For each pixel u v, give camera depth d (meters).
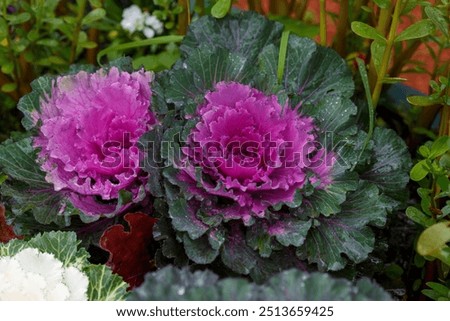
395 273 1.25
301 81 1.20
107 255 1.17
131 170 1.13
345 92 1.19
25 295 0.99
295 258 1.11
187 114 1.11
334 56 1.21
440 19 1.13
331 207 1.09
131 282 1.14
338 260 1.09
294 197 1.08
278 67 1.18
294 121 1.10
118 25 1.53
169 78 1.17
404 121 1.45
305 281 0.88
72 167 1.11
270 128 1.10
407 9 1.19
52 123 1.13
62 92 1.16
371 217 1.10
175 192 1.09
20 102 1.19
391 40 1.16
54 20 1.36
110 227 1.09
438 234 1.01
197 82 1.16
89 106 1.15
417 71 1.39
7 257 1.03
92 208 1.12
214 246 1.06
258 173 1.08
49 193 1.14
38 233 1.10
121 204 1.09
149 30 1.49
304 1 1.39
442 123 1.20
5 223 1.17
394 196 1.18
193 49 1.20
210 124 1.08
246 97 1.12
